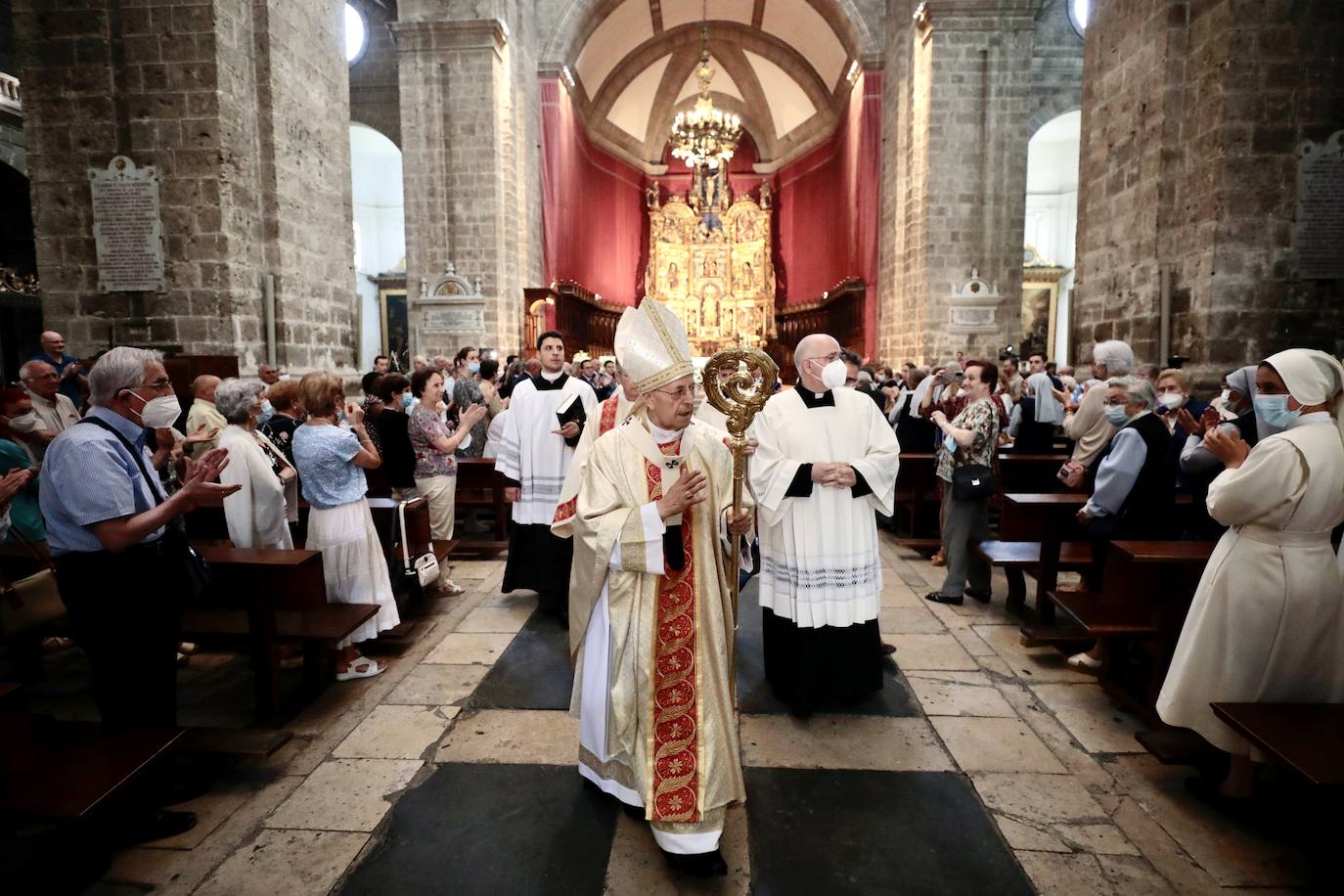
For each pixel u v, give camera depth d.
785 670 4.02
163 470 4.44
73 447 2.71
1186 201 7.06
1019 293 14.80
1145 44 7.40
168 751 2.60
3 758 2.46
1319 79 6.46
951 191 14.77
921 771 3.38
